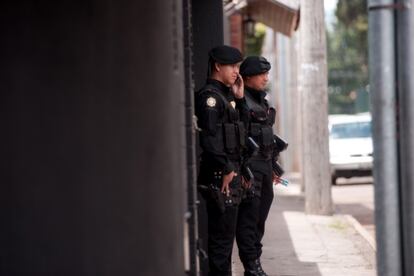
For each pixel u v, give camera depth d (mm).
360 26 95062
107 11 8070
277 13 31688
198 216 14602
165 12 8969
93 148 7969
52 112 7840
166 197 8727
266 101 14719
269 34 62781
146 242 8359
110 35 8086
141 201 8312
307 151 28984
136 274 8242
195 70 15125
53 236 7859
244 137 13234
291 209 31000
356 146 42781
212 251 13391
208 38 15141
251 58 14570
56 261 7879
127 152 8180
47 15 7848
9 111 7773
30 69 7805
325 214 28656
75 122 7895
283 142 15258
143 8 8438
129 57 8234
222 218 13266
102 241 8016
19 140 7793
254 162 14289
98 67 8016
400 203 9156
